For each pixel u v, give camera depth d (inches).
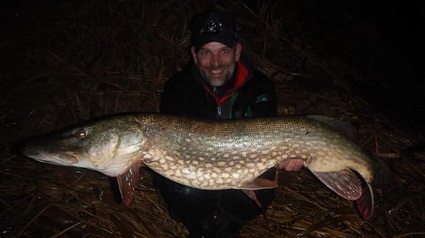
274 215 48.7
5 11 77.2
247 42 75.6
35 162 51.9
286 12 90.2
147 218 47.0
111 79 64.4
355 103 69.2
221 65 43.3
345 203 50.9
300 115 39.9
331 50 85.3
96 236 43.6
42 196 47.1
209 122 38.9
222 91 45.3
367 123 64.1
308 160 39.4
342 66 79.3
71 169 51.5
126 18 75.4
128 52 69.4
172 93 45.3
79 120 58.5
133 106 61.2
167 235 45.3
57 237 42.6
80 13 76.4
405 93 77.4
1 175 49.8
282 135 38.6
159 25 73.7
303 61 75.3
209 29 42.7
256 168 39.4
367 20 103.0
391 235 46.1
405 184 54.3
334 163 39.4
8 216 44.0
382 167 41.9
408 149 59.6
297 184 53.8
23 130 56.1
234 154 38.7
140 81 65.1
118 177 38.2
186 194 42.8
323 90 70.0
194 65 45.9
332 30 93.9
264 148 38.7
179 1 79.3
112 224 45.4
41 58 67.4
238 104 45.2
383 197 51.6
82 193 48.1
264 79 46.8
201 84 45.0
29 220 44.2
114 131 37.1
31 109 58.5
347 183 40.4
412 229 47.7
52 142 37.4
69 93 60.9
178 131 38.0
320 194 52.4
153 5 77.5
